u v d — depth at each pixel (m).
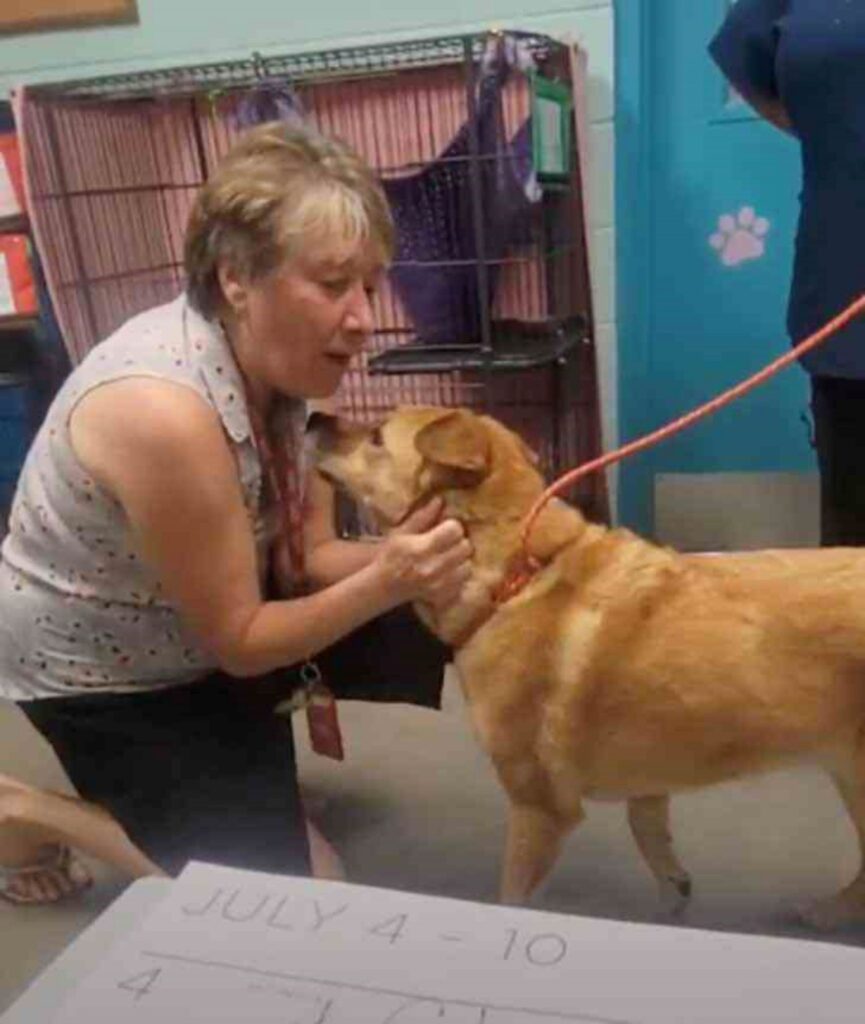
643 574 1.40
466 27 2.73
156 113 2.90
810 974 0.43
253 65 2.69
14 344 2.99
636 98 2.67
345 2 2.79
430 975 0.44
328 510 1.72
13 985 1.53
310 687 1.68
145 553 1.37
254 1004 0.43
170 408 1.30
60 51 3.00
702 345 2.86
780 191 2.71
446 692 2.36
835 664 1.34
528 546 1.39
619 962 0.44
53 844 1.71
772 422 2.86
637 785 1.45
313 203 1.25
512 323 2.69
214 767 1.58
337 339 1.33
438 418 1.44
